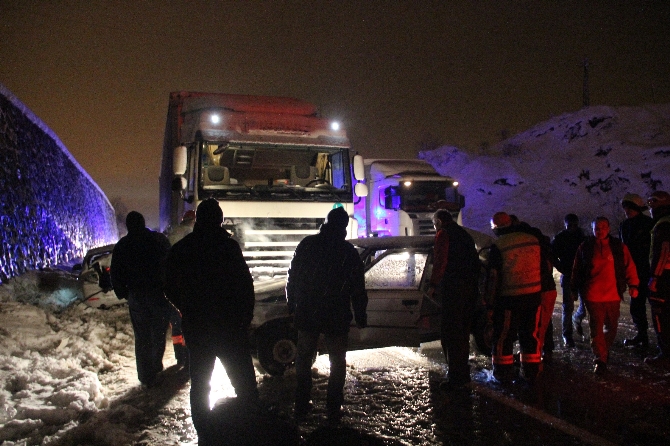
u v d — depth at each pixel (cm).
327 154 1052
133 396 533
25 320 779
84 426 429
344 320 457
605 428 428
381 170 1759
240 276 423
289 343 592
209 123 968
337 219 467
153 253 558
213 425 410
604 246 573
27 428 431
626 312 920
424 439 415
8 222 1104
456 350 531
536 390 525
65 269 1420
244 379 424
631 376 562
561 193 4747
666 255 577
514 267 543
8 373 539
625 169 4741
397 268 620
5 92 1234
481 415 462
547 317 584
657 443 399
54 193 1584
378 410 479
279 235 954
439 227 547
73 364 612
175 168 939
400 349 712
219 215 433
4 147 1183
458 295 530
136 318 559
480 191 5141
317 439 414
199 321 416
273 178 1051
